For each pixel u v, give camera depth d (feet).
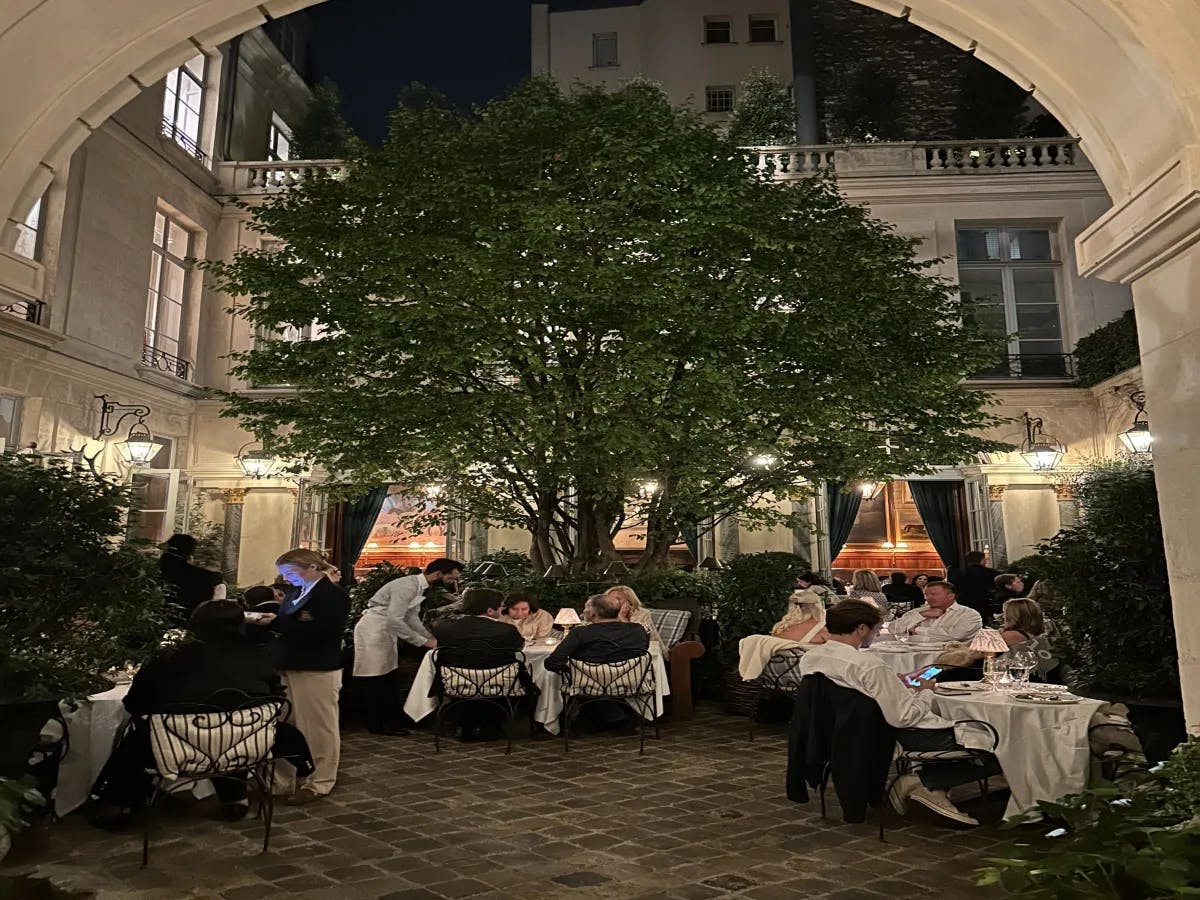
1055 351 47.98
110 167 39.34
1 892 6.91
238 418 46.09
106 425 38.75
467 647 20.47
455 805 15.57
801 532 45.68
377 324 26.07
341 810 15.26
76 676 12.28
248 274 27.61
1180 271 8.36
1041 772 13.55
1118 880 4.67
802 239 28.02
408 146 28.37
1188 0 7.25
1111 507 13.07
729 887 11.45
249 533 45.24
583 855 12.77
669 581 29.19
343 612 16.74
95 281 38.06
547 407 25.40
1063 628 14.98
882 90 58.03
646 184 26.68
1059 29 8.28
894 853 12.82
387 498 49.70
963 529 47.06
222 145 49.98
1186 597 8.30
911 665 20.71
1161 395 8.68
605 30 70.64
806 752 14.80
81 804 14.56
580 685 20.22
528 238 25.29
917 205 48.29
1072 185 47.96
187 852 12.92
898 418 30.09
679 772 18.12
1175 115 7.73
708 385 24.93
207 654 13.84
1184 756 5.96
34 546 12.08
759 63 68.13
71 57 8.66
